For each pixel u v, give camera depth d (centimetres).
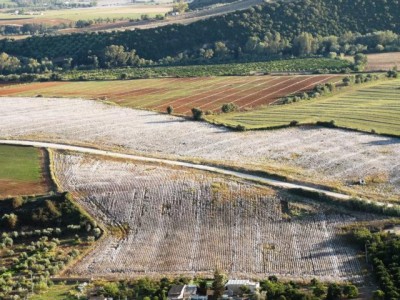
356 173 11494
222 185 11075
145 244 9706
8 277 8944
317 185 11006
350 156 12262
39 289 8550
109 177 11606
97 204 10731
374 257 8756
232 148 12900
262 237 9712
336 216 10081
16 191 11125
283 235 9738
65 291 8512
